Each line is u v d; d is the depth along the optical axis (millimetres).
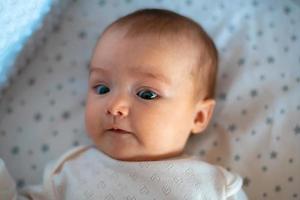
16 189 987
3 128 1109
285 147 1111
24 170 1089
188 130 1022
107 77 967
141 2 1239
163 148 970
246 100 1156
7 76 1085
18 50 1062
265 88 1165
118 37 976
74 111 1146
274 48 1202
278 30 1223
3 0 911
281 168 1099
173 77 962
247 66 1186
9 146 1099
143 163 957
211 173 979
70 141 1120
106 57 969
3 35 959
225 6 1248
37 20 1071
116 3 1235
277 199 1084
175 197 926
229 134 1128
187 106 989
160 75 951
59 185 980
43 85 1155
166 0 1242
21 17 993
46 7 1085
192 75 993
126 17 1028
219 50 1200
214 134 1132
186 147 1118
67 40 1200
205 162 1023
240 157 1106
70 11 1226
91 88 1000
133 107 940
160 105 948
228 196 966
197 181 955
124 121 938
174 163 965
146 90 949
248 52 1199
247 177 1092
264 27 1225
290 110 1141
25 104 1133
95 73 989
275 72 1179
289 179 1093
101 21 1220
